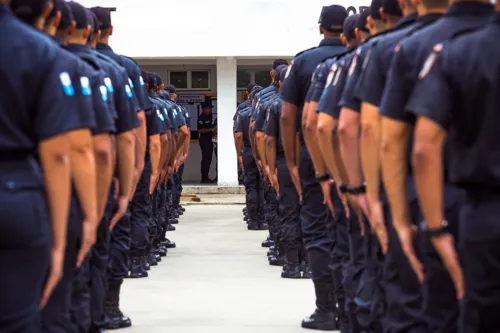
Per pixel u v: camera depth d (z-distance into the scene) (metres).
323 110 7.00
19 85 4.37
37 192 4.37
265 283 12.16
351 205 6.67
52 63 4.47
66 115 4.46
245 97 27.25
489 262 4.11
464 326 4.24
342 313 7.81
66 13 6.68
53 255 4.55
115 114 6.80
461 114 4.21
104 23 8.72
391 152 4.88
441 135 4.28
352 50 7.18
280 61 14.16
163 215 14.62
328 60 7.78
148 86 12.92
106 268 7.30
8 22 4.44
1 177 4.29
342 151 6.27
